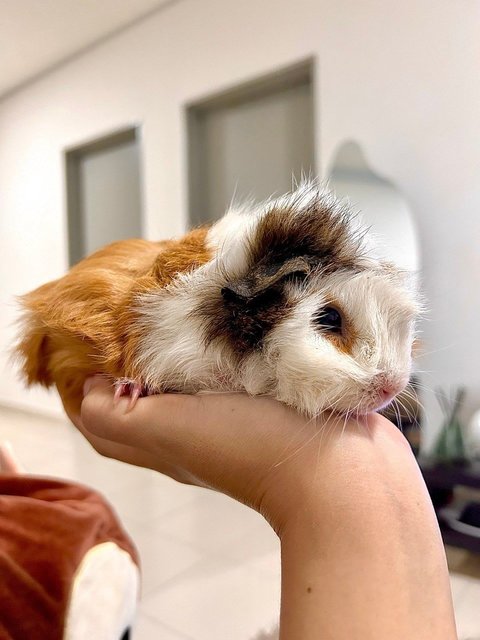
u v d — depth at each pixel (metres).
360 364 0.14
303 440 0.13
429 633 0.10
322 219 0.16
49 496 0.17
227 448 0.14
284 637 0.10
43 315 0.19
